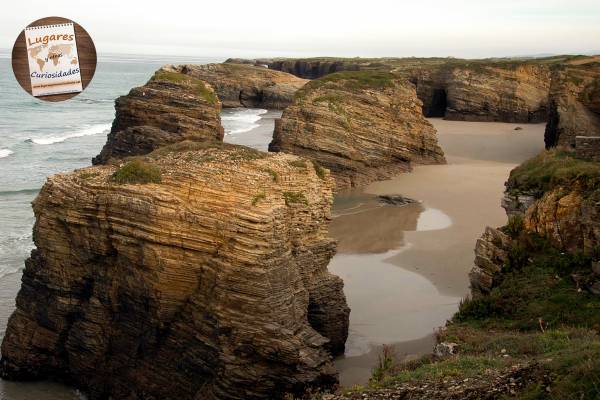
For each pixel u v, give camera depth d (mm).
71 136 85438
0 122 96062
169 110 60469
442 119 98875
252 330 22297
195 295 23797
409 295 31500
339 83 58969
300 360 22391
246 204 23703
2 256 38469
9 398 25516
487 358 19031
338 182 53500
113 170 26781
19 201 51281
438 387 17156
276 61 186625
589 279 24016
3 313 31156
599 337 19891
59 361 26703
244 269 22547
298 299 24469
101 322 25438
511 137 78938
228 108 121875
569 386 15055
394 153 57781
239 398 22328
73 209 25391
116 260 25250
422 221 43344
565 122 59562
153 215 23719
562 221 26062
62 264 26031
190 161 26453
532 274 25500
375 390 17891
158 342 24578
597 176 26188
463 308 25828
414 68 109000
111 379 25562
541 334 20984
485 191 51406
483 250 27125
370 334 27922
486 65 98375
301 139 55062
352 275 33875
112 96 148250
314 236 26750
